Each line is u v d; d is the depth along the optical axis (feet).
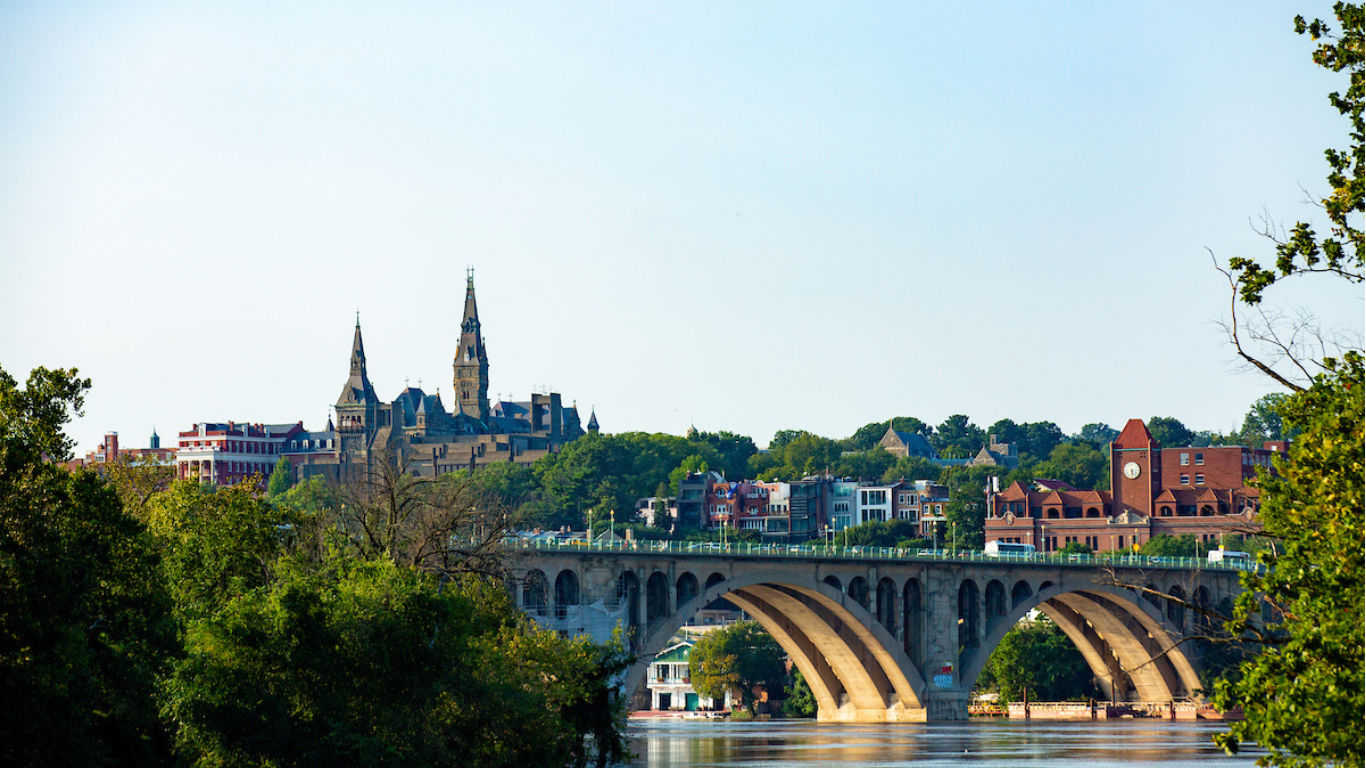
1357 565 150.10
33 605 176.96
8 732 174.09
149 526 265.54
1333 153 161.89
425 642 242.58
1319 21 162.91
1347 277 160.04
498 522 357.41
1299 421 165.48
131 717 202.90
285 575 255.50
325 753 224.33
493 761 270.26
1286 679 152.25
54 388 201.77
